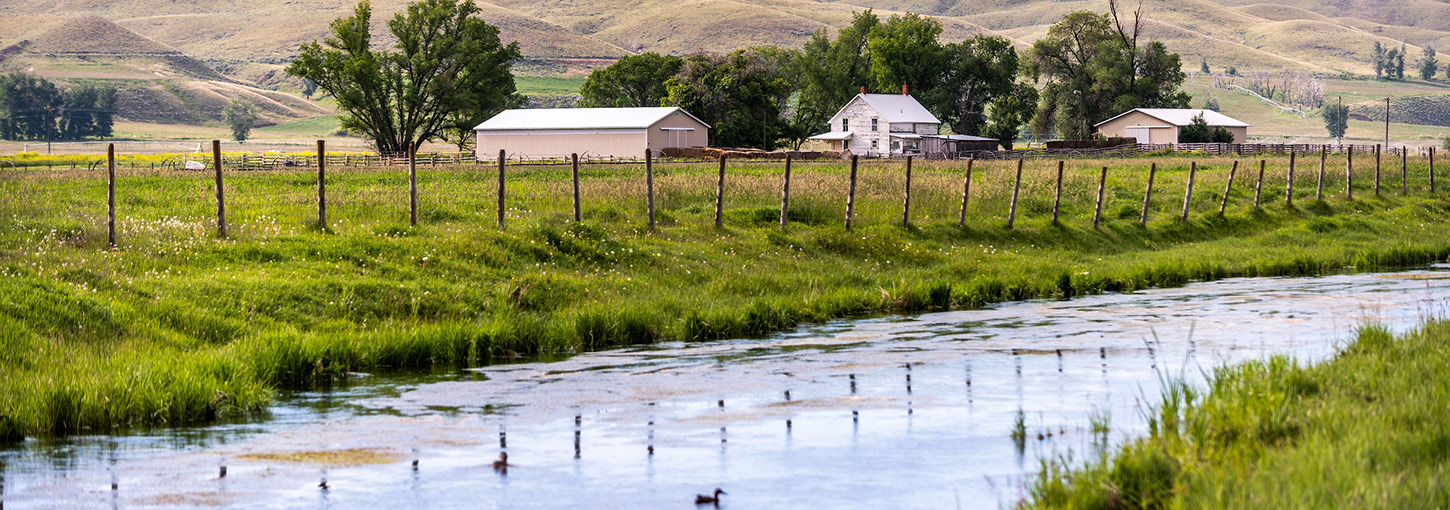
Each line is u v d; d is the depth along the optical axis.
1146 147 142.00
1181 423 14.29
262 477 13.70
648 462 14.15
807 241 40.81
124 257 28.17
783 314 28.36
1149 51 168.12
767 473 13.47
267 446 15.36
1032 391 18.48
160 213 41.06
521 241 34.22
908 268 39.31
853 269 37.81
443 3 131.50
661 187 53.53
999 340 25.23
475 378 20.94
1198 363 21.20
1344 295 34.44
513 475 13.62
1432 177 74.25
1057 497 11.09
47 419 16.39
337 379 20.95
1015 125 155.75
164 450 15.19
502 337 24.25
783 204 42.31
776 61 175.62
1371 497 9.33
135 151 192.38
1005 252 44.34
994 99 164.62
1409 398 13.38
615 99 155.25
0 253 26.67
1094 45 169.62
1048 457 13.73
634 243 36.91
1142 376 19.86
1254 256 47.72
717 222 41.78
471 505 12.35
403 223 36.59
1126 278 38.50
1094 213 55.28
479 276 30.80
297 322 25.11
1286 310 30.52
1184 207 56.06
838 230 42.44
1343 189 72.00
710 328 26.69
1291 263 43.91
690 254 37.06
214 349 21.78
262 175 71.50
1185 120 149.50
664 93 152.38
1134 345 24.03
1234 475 10.55
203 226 33.00
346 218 39.31
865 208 50.84
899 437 15.18
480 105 134.00
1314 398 14.53
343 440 15.68
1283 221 59.16
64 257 26.95
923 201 54.19
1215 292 36.16
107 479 13.73
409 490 13.02
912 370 21.00
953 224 47.41
